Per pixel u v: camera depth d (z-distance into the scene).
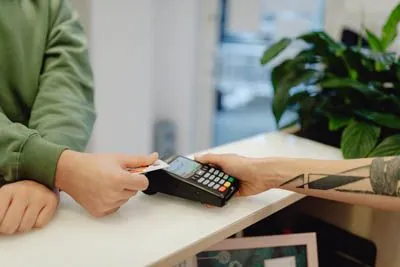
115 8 2.13
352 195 0.82
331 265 1.12
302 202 1.13
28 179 0.75
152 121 2.60
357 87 1.11
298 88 1.27
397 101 1.11
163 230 0.72
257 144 1.13
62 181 0.74
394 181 0.78
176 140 2.74
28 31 0.90
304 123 1.21
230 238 0.88
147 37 2.31
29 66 0.90
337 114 1.16
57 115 0.85
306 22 2.34
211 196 0.78
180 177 0.80
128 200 0.78
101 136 2.27
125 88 2.29
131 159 0.79
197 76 2.64
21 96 0.91
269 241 0.89
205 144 2.74
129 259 0.64
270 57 1.20
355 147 1.02
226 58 2.64
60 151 0.75
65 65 0.92
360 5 1.65
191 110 2.67
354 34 1.66
